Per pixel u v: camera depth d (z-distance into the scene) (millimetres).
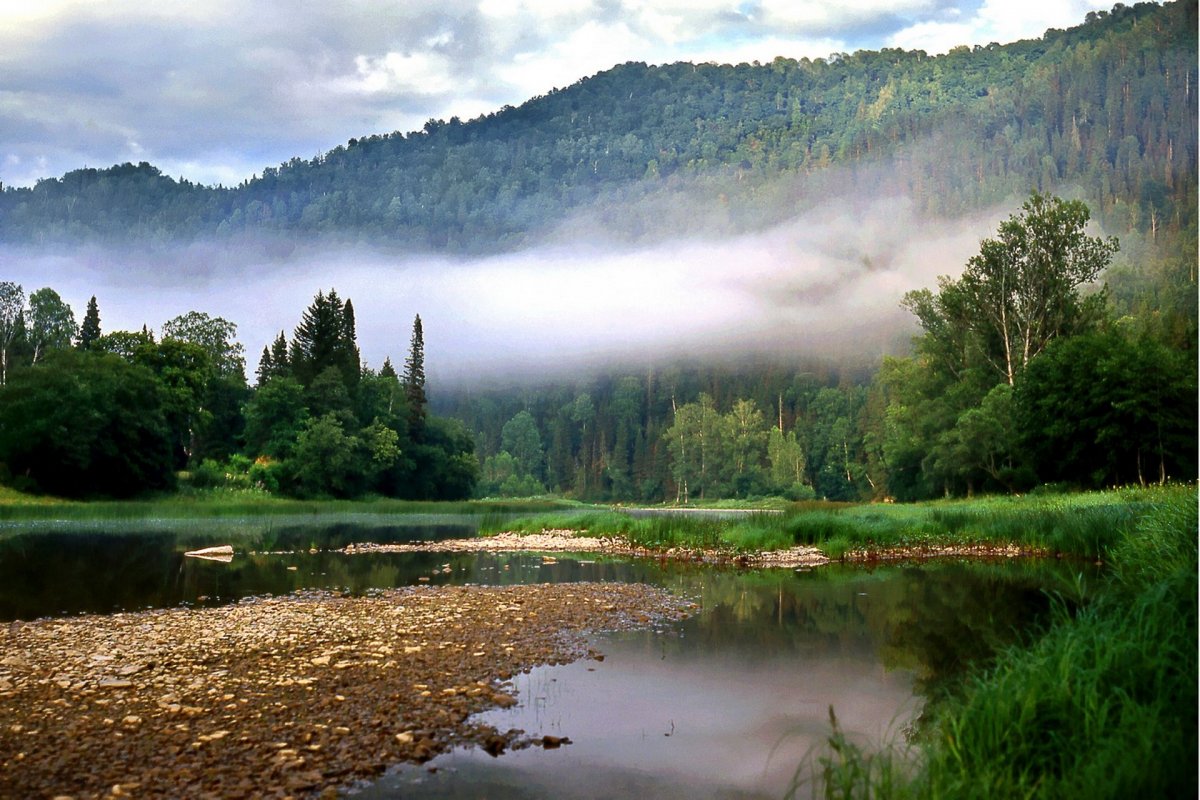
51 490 69688
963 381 73812
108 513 57500
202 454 97688
